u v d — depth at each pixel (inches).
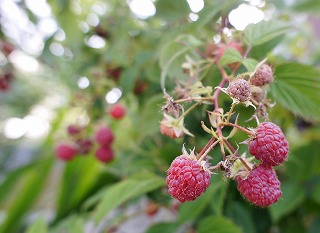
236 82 5.0
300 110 7.1
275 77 6.8
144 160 11.0
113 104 12.4
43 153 18.3
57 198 15.1
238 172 5.0
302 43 16.3
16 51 14.5
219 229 8.6
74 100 13.1
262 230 11.3
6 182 17.2
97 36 14.2
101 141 11.5
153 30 11.8
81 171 14.8
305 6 9.9
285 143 4.9
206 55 7.4
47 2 13.9
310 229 11.5
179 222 9.0
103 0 14.3
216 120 5.4
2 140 41.9
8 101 38.7
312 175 10.8
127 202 12.3
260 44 6.9
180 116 5.7
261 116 5.6
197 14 8.6
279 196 5.0
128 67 11.6
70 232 12.0
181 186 4.6
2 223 16.9
